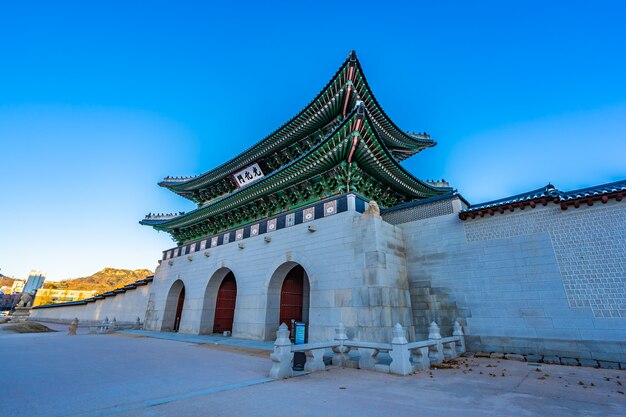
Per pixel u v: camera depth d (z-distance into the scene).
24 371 10.20
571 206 12.94
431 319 15.24
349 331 14.69
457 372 10.14
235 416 5.87
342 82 18.75
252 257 21.80
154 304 31.16
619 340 10.97
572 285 12.20
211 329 24.66
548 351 12.07
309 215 19.08
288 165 18.98
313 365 10.34
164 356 13.66
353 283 15.37
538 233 13.44
